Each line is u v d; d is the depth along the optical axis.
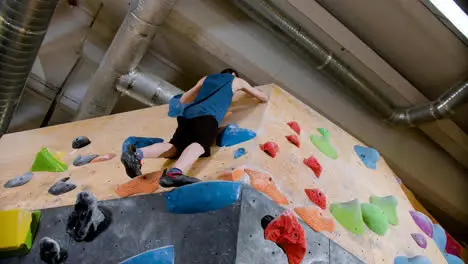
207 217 2.45
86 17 5.69
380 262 3.07
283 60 5.84
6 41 4.30
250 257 2.33
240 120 3.48
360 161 4.18
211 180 2.63
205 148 2.97
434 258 3.63
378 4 5.43
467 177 7.32
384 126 6.57
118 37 4.94
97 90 5.27
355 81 5.75
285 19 5.36
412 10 5.35
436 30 5.50
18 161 4.05
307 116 4.09
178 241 2.45
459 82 5.72
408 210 4.02
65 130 4.46
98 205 2.76
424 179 6.88
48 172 3.59
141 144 3.16
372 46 6.02
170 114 4.03
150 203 2.63
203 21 5.48
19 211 2.77
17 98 4.88
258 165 2.93
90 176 3.32
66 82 5.95
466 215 7.30
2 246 2.70
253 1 5.21
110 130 4.18
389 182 4.28
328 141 3.89
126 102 6.23
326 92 6.11
